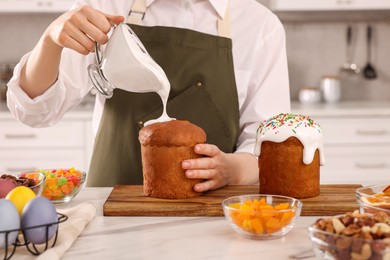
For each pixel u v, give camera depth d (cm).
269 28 207
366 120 363
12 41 417
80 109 361
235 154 178
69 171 159
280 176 154
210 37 199
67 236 118
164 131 152
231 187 165
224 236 125
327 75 429
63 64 192
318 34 427
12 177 138
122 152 196
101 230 129
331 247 99
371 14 425
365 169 366
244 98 205
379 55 429
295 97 429
